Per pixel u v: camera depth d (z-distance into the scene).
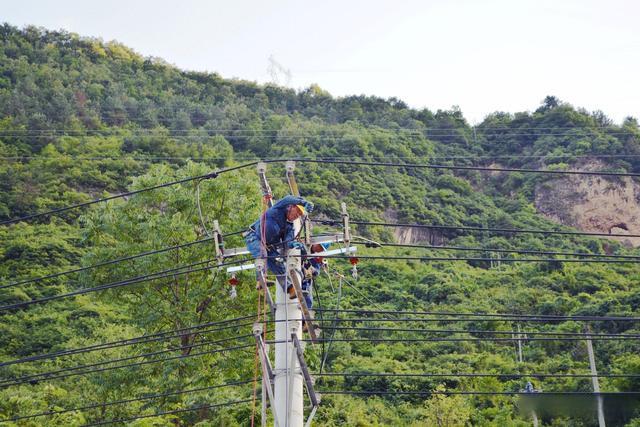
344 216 14.34
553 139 93.31
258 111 100.38
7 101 82.00
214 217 30.88
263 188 14.73
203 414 29.12
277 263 13.95
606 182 83.38
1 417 29.20
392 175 85.44
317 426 33.31
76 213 65.88
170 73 108.69
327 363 39.88
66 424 28.17
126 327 41.94
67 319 45.97
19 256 55.81
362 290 52.19
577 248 73.12
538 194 84.88
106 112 89.25
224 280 29.00
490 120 101.88
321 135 90.75
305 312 13.57
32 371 39.06
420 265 62.28
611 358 43.00
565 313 49.88
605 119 97.06
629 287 55.62
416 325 47.44
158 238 29.52
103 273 29.64
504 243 73.06
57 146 76.75
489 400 37.72
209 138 86.81
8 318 45.81
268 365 13.21
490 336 46.84
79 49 104.19
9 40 100.75
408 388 39.19
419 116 105.50
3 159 71.75
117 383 28.05
